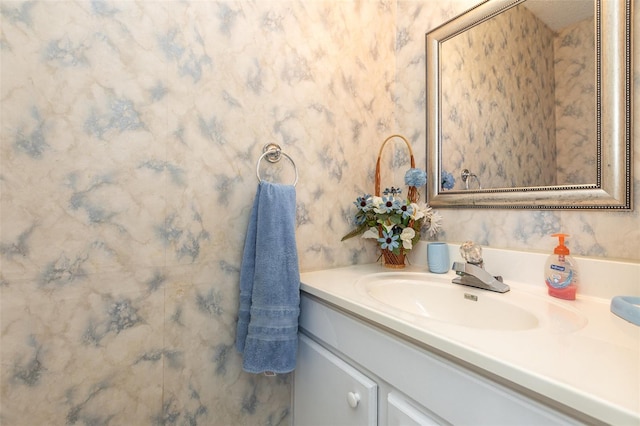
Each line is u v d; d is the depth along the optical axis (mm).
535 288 890
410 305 1002
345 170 1236
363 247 1288
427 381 590
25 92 703
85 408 769
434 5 1240
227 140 964
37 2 714
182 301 896
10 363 691
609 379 410
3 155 685
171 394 882
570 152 869
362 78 1290
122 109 808
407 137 1334
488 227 1064
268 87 1040
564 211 887
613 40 791
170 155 874
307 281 985
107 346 794
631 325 613
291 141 1090
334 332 853
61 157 738
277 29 1061
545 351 495
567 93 876
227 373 972
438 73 1218
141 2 834
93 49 772
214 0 942
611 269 758
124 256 814
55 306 734
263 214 934
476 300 885
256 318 890
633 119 770
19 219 699
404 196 1335
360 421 736
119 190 806
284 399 1089
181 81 889
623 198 777
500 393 481
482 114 1081
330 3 1194
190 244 907
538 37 938
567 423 411
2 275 684
